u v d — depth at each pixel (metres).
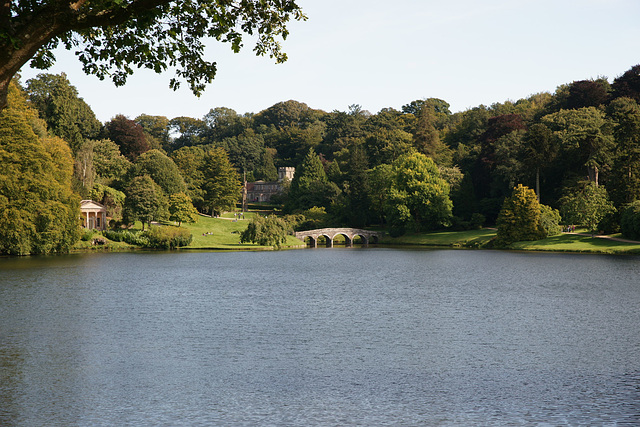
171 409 24.86
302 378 29.47
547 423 23.52
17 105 105.75
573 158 129.12
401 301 55.59
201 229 144.12
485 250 120.69
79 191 119.38
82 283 65.25
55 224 93.69
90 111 173.00
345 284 69.38
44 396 26.36
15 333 39.19
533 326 42.88
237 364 32.03
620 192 110.69
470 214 148.75
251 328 41.97
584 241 110.94
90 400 25.88
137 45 19.27
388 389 27.78
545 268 84.88
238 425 23.19
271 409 24.98
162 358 33.16
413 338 38.81
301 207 177.50
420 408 25.16
